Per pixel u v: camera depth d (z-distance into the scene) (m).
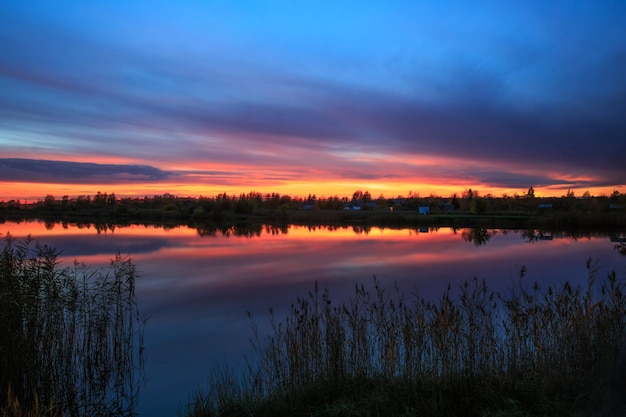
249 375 7.33
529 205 95.62
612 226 54.16
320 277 20.50
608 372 5.05
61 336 8.69
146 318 12.95
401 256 28.66
